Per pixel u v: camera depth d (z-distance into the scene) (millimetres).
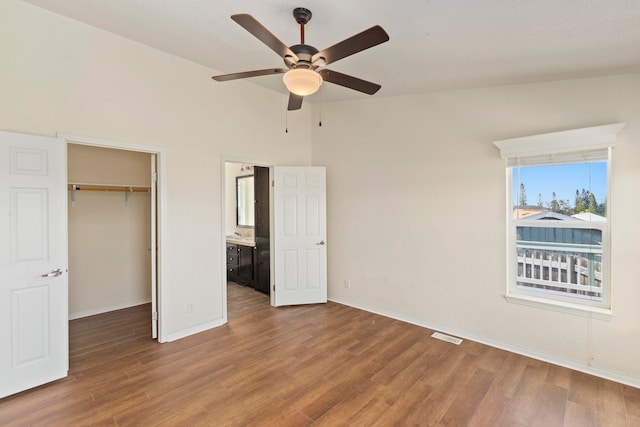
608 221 2525
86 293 3949
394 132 3836
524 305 2934
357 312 4078
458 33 2152
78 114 2645
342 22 2189
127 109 2922
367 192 4113
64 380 2480
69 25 2588
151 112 3080
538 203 2916
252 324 3670
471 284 3262
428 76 2975
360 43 1704
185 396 2283
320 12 2078
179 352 2967
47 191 2438
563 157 2709
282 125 4348
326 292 4496
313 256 4398
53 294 2465
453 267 3385
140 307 4293
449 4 1842
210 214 3572
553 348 2781
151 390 2355
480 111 3164
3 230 2240
